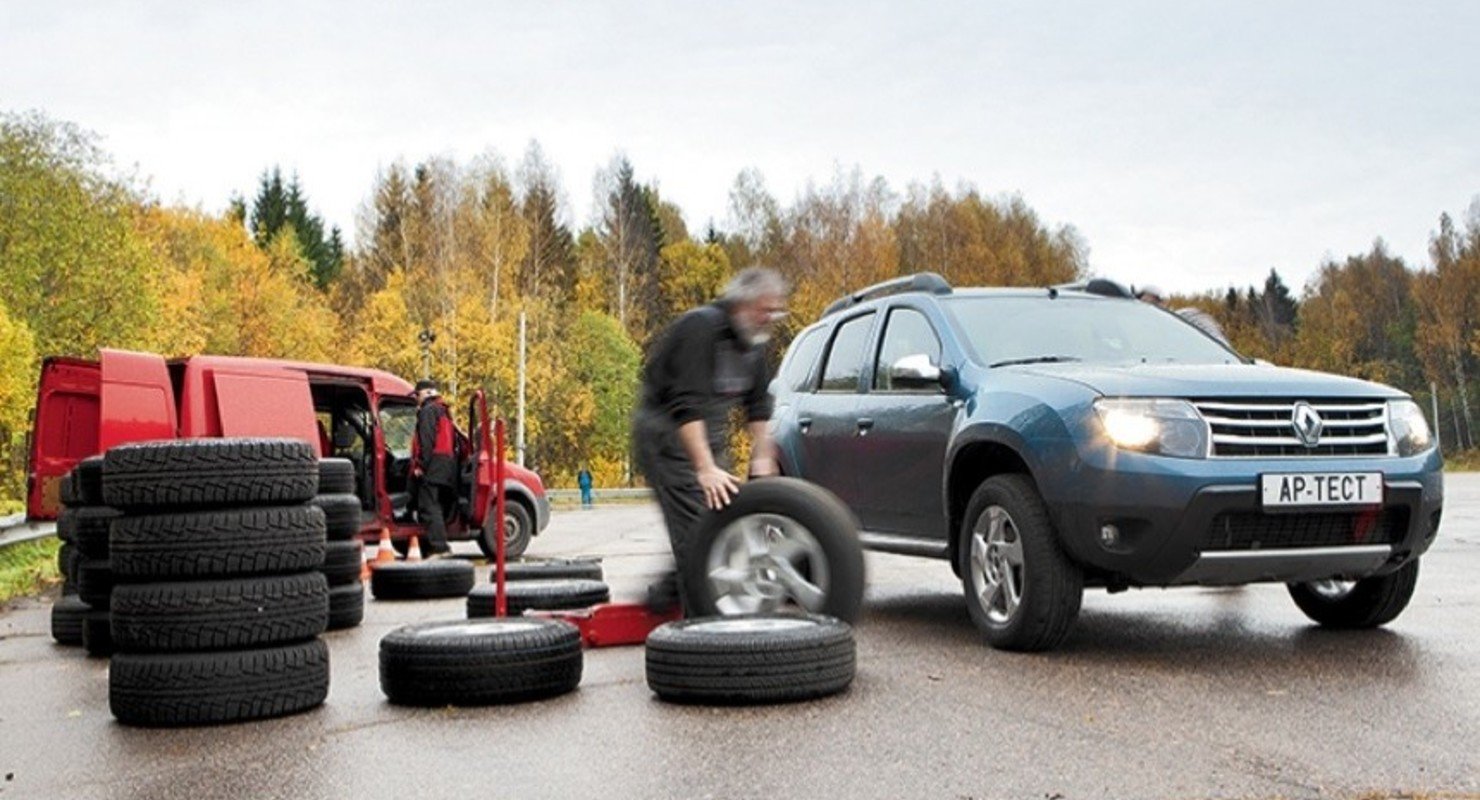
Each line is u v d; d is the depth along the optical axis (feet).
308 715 19.06
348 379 51.78
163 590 18.74
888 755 15.28
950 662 21.54
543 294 266.77
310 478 20.25
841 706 18.10
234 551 19.01
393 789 14.52
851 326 29.55
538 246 269.23
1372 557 21.34
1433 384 345.92
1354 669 20.22
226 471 19.26
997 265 305.73
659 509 21.61
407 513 53.47
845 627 18.97
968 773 14.40
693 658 18.35
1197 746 15.43
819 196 288.71
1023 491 22.27
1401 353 390.01
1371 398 21.88
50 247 165.37
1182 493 20.33
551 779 14.70
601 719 17.83
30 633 31.94
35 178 166.91
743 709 18.13
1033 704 18.02
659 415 21.50
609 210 302.86
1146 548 20.63
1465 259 353.51
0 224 165.07
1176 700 18.13
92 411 47.96
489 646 19.06
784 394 30.99
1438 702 17.62
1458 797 13.10
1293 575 21.27
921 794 13.62
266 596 19.03
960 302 26.89
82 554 26.23
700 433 20.93
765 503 20.13
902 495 26.00
